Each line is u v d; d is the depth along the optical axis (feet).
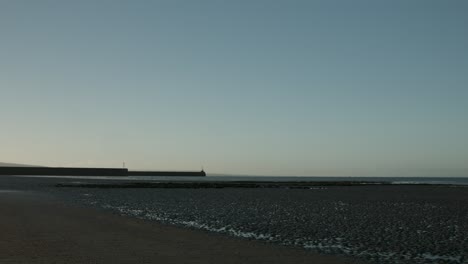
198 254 60.03
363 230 91.25
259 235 83.30
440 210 143.95
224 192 261.03
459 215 126.82
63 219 98.43
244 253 61.98
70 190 255.29
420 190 319.88
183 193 241.35
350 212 132.26
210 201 175.11
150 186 331.16
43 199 167.63
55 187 291.79
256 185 393.50
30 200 158.71
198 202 168.45
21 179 503.61
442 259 62.13
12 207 124.98
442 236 83.76
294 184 446.19
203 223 100.68
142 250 61.93
